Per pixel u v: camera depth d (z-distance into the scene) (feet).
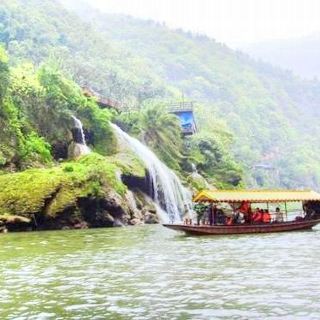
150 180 184.03
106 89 351.46
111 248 85.40
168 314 38.99
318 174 604.49
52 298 45.16
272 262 66.03
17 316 38.93
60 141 175.73
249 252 78.48
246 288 48.01
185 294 45.88
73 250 82.58
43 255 76.02
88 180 140.56
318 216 140.67
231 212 145.07
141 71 518.78
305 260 67.67
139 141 220.23
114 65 467.93
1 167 146.61
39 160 158.81
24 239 102.73
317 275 54.49
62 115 178.91
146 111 246.88
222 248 84.99
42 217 131.44
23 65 195.42
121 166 172.04
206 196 120.98
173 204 194.80
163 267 62.59
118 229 132.87
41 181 135.23
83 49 480.64
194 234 114.11
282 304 41.27
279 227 124.88
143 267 62.69
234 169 267.39
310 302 41.70
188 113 290.76
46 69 184.14
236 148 478.18
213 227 114.93
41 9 497.05
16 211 129.29
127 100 331.36
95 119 192.54
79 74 354.13
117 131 199.00
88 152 180.65
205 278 53.93
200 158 257.55
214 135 288.92
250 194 127.95
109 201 143.74
